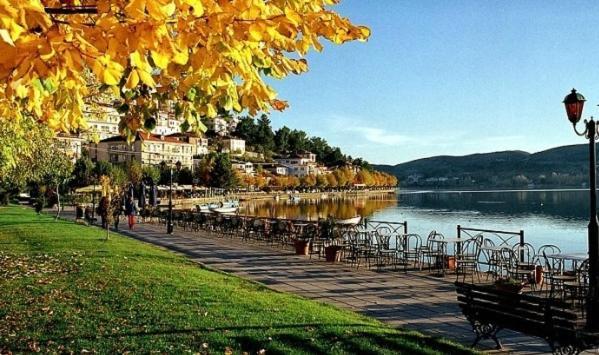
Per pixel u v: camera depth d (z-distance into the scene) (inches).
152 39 101.0
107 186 1159.6
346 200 4512.8
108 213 866.8
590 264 289.0
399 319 369.4
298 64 163.0
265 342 278.1
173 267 554.6
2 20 84.1
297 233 807.7
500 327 282.7
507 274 538.6
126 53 104.8
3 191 1861.5
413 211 2608.3
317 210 2773.1
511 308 272.2
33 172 924.0
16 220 1159.6
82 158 2950.3
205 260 668.7
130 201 1165.1
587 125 293.9
